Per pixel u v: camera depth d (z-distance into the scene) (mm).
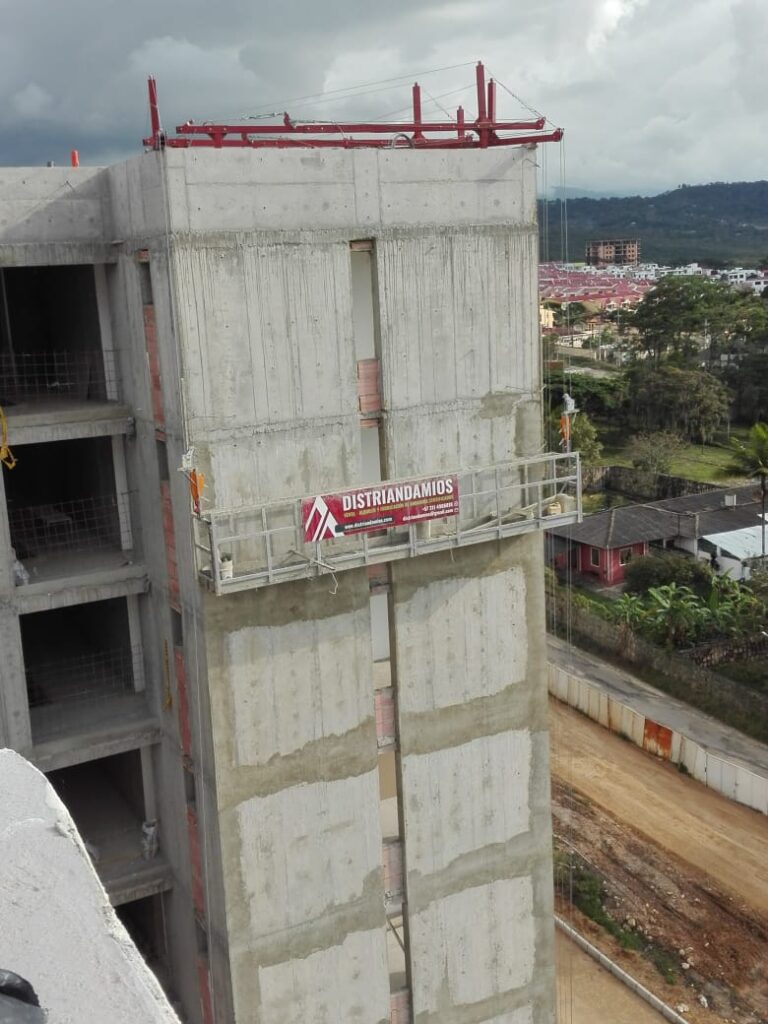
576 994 30562
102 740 23312
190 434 18875
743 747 45094
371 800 22094
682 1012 29500
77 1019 3338
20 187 20469
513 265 21547
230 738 20375
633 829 38719
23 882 4102
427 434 21297
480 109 23516
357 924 22438
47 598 22203
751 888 34938
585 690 48719
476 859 23688
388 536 21141
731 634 53375
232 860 20859
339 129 22641
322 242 19406
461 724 22906
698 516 67188
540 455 22438
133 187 19594
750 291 141250
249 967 21438
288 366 19562
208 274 18484
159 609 22656
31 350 27281
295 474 20062
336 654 21078
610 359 128375
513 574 22844
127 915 27969
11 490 30125
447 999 23922
